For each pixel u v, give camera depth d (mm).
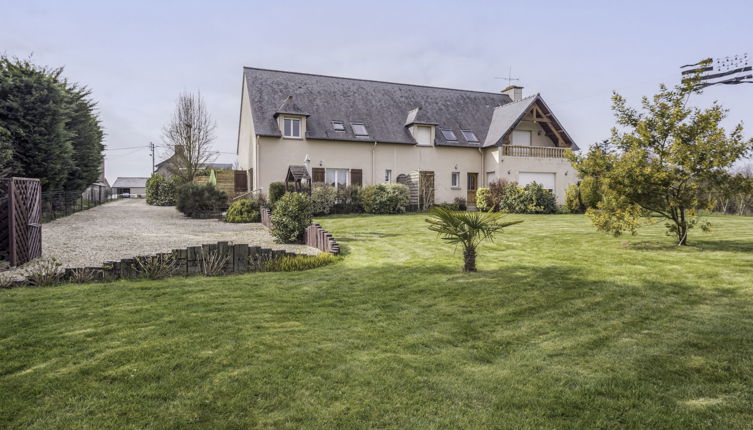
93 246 10219
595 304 5414
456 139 26125
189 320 4688
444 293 6000
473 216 7215
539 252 9438
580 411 2934
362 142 24047
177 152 31172
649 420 2809
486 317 4988
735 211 21781
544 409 2957
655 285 6211
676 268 7262
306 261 8109
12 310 5039
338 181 23875
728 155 8516
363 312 5172
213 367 3504
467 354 3934
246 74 24500
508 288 6188
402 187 21750
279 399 3035
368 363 3666
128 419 2758
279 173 22469
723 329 4453
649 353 3908
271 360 3664
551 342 4223
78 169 19281
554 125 26781
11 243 7660
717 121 8766
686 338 4238
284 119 22625
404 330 4547
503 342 4230
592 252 9148
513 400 3072
